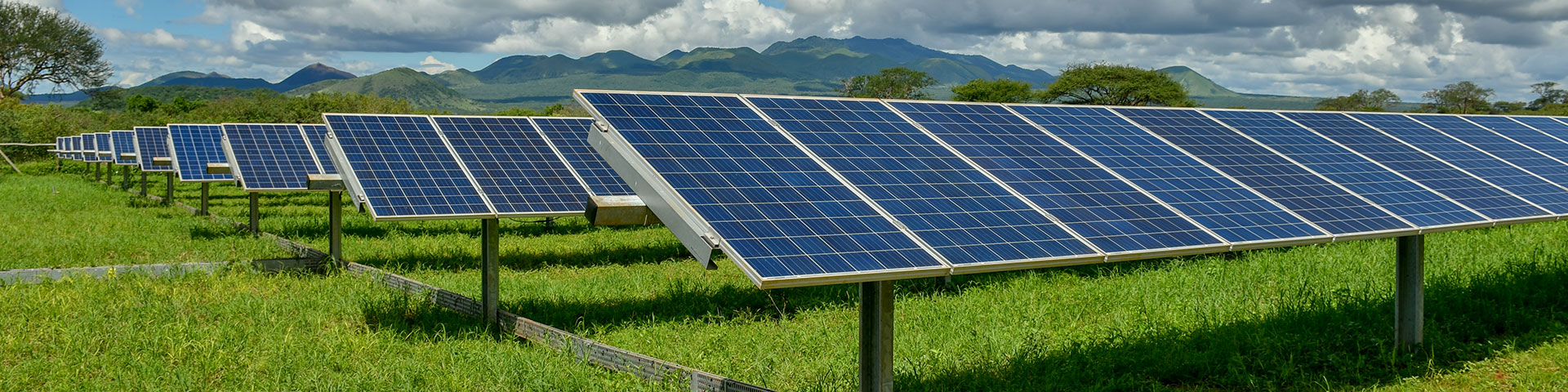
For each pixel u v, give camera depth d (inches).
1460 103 4985.2
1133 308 546.0
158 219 1066.1
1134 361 433.7
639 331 512.1
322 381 394.6
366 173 600.4
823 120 441.1
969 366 433.4
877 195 348.2
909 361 434.6
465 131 730.8
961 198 357.7
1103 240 331.3
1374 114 658.2
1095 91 3809.1
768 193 335.9
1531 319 496.1
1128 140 492.1
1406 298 448.8
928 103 502.0
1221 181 434.0
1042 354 447.8
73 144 2146.9
